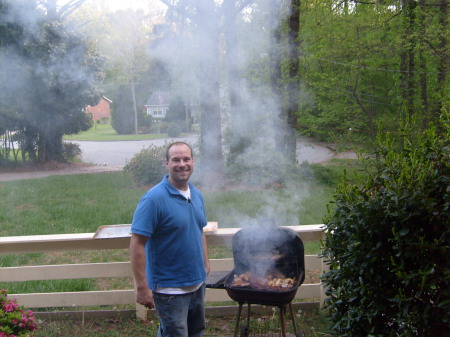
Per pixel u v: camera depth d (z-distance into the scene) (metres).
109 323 3.32
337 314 2.47
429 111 9.73
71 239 3.23
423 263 2.02
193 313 2.46
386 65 11.60
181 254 2.29
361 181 2.63
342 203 2.39
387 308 2.18
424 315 1.97
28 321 2.50
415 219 2.04
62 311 3.40
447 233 1.97
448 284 1.98
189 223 2.32
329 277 2.52
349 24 10.18
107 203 8.09
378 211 2.11
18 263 4.77
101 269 3.31
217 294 3.40
